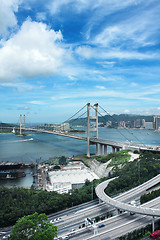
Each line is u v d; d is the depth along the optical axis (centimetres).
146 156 18488
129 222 9031
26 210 10600
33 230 6888
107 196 11362
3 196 12056
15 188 13350
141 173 14600
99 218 9744
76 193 12800
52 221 10044
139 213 9006
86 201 12238
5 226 10269
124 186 13325
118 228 8656
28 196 12088
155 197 11194
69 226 9575
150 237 7925
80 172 19438
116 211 10588
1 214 10175
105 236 8156
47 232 6812
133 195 11781
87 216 10294
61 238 8281
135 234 8125
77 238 8288
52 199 11625
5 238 8938
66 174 18738
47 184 17412
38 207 10956
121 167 17912
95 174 19400
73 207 11638
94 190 12888
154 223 8944
